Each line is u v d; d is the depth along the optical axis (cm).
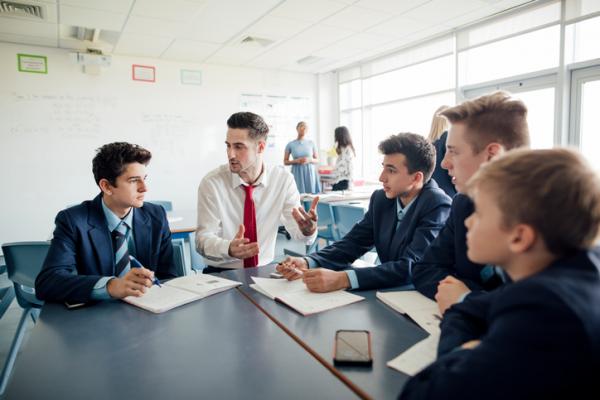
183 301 113
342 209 311
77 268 136
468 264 109
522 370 46
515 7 406
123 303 114
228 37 469
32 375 75
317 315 102
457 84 487
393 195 148
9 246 181
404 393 58
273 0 366
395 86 590
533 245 53
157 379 73
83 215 139
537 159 54
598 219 50
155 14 392
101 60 484
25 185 483
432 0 381
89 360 81
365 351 79
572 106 386
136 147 142
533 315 47
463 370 51
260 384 70
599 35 362
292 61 588
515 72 428
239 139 177
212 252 165
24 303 193
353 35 478
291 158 587
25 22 404
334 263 149
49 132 491
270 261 200
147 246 153
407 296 113
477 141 100
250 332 93
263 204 197
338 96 699
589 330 44
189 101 577
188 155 579
